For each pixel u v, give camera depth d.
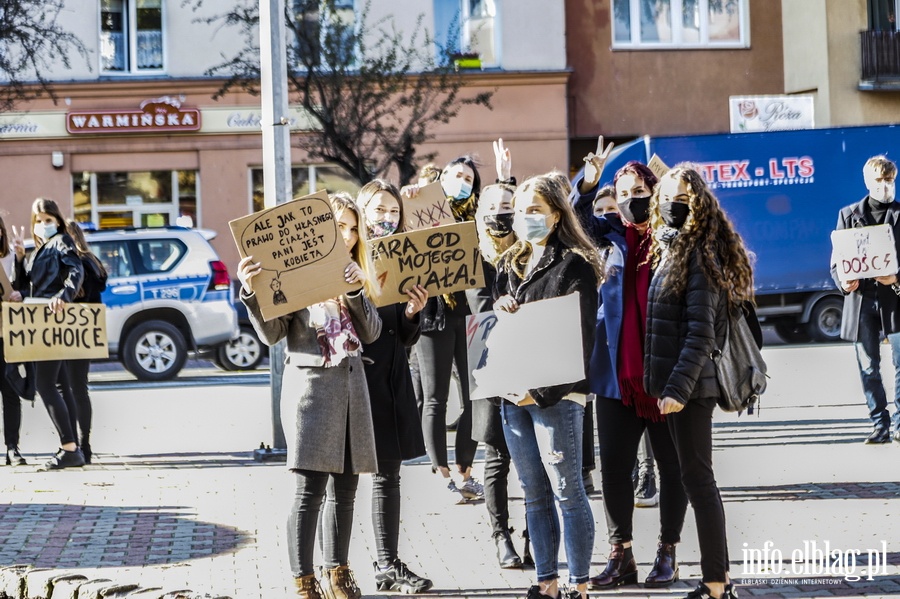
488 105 28.12
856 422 12.41
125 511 8.72
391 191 6.95
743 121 24.83
